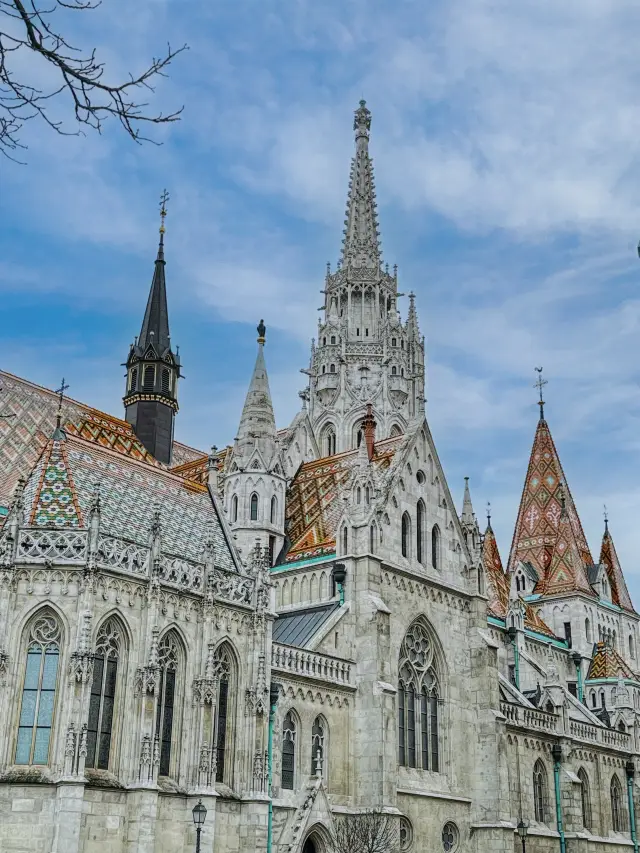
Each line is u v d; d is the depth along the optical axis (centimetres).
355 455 7519
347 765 5894
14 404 6956
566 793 7562
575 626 10744
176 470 8431
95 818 4269
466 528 7412
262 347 7850
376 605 6206
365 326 12812
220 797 4866
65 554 4525
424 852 6122
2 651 4350
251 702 5128
